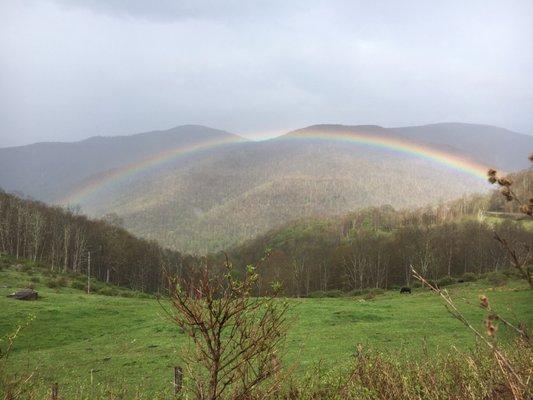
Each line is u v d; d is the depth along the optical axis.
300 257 150.75
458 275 110.81
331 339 33.38
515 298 45.72
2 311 49.66
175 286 4.66
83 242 126.75
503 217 125.56
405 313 46.03
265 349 5.07
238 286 4.65
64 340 42.69
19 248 123.44
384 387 8.34
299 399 7.57
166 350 33.81
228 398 5.16
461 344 26.42
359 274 118.94
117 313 53.94
